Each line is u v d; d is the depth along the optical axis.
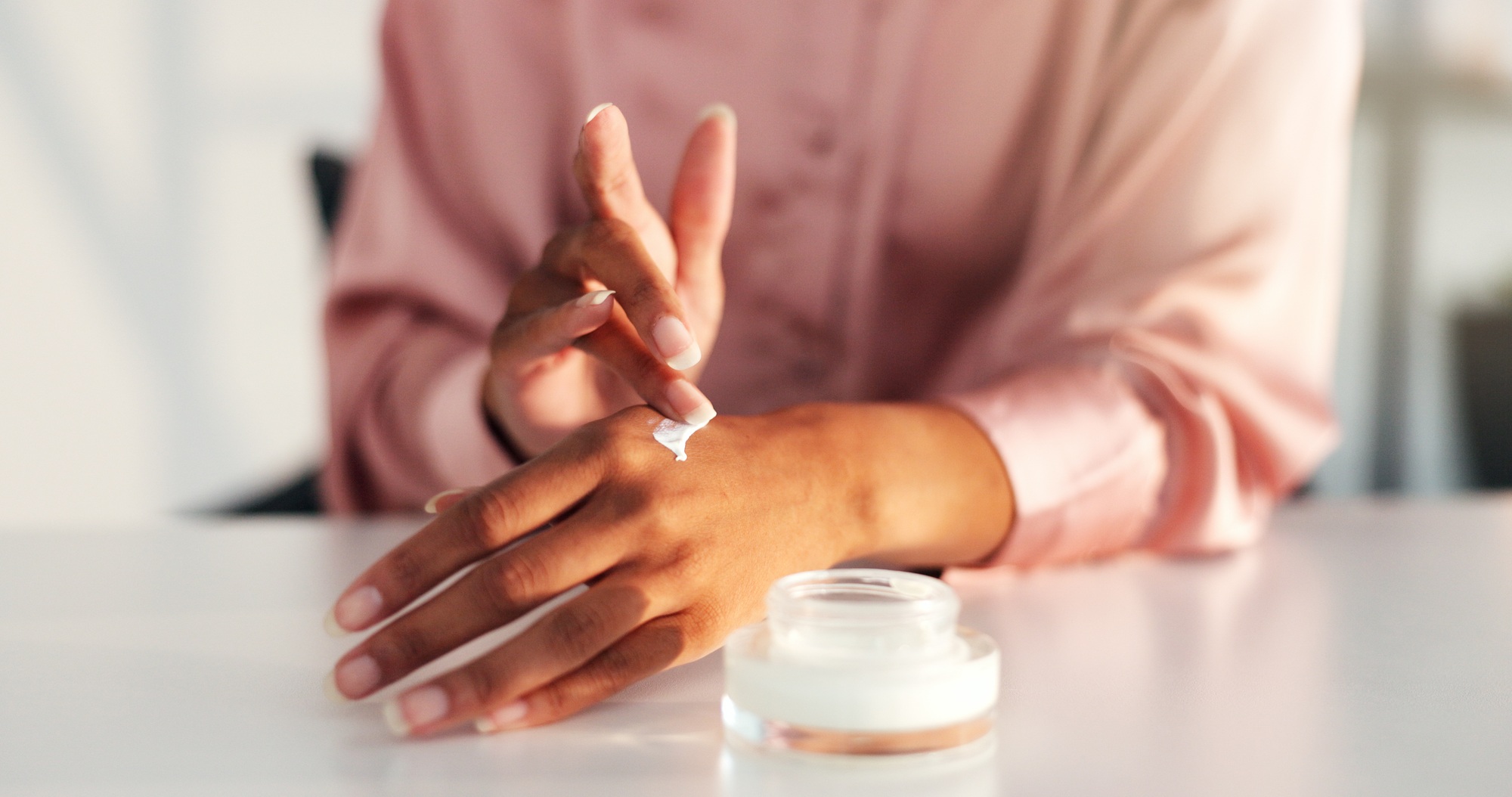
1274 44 0.93
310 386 1.78
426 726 0.60
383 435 1.06
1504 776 0.59
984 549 0.77
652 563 0.64
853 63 1.11
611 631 0.62
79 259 1.74
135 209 1.74
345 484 1.11
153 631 0.72
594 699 0.62
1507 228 1.89
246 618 0.74
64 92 1.72
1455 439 1.89
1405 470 1.89
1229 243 0.90
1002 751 0.60
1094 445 0.80
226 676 0.67
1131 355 0.85
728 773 0.59
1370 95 1.88
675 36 1.14
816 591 0.62
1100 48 1.00
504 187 1.20
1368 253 1.89
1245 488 0.89
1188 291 0.88
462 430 0.87
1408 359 1.90
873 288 1.14
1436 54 1.87
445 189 1.22
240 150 1.74
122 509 1.77
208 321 1.76
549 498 0.64
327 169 1.54
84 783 0.58
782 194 1.14
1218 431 0.84
